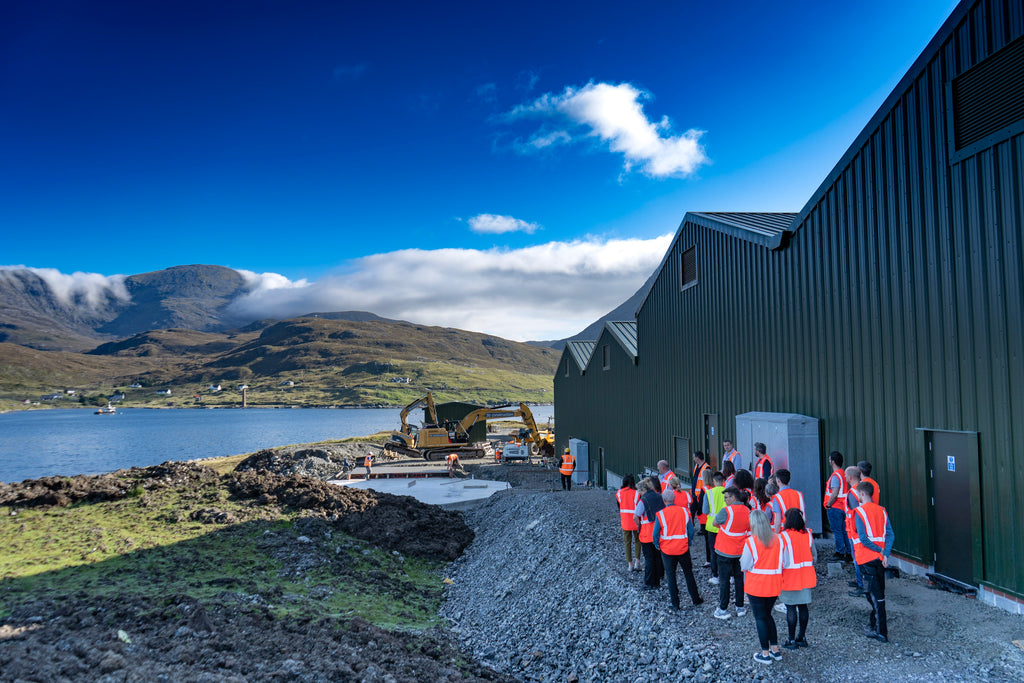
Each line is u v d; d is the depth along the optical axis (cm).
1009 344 821
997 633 748
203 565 1259
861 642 749
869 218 1109
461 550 1764
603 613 993
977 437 870
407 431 4516
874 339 1091
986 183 862
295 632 951
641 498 998
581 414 3519
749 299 1548
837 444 1196
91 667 687
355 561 1471
